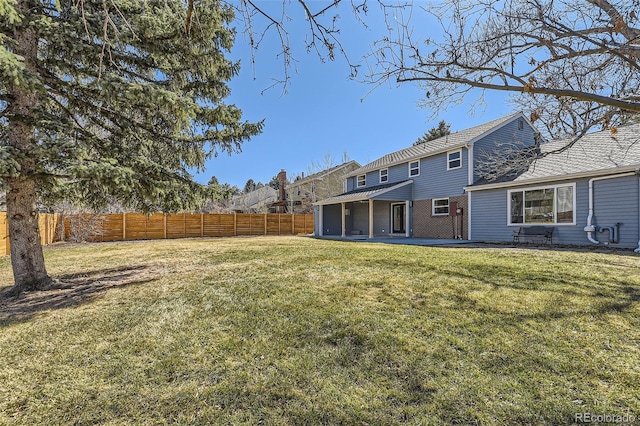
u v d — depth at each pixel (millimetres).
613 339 2666
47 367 2471
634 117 3393
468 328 2949
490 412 1853
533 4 3053
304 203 33156
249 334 2990
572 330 2844
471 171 13172
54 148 3967
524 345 2607
